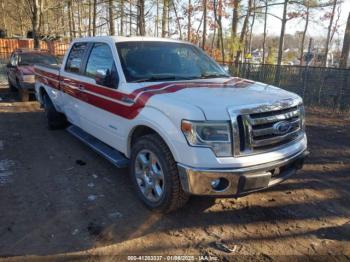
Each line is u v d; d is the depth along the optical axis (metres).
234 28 18.69
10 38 24.61
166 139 3.37
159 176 3.62
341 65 17.89
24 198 4.13
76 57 5.63
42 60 12.24
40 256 3.03
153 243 3.25
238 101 3.34
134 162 3.95
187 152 3.19
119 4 19.56
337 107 9.98
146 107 3.66
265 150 3.40
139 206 3.96
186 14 19.28
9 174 4.87
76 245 3.20
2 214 3.73
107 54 4.66
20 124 8.08
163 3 18.97
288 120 3.62
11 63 12.60
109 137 4.61
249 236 3.40
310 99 10.55
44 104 7.56
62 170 5.05
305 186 4.62
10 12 38.25
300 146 3.84
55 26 29.81
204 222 3.64
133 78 4.20
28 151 5.95
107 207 3.93
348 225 3.64
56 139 6.73
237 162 3.19
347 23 17.56
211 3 18.31
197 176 3.17
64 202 4.04
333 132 7.67
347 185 4.69
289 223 3.66
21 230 3.43
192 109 3.18
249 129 3.24
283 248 3.21
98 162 5.41
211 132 3.14
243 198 4.21
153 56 4.64
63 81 6.02
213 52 18.86
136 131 4.05
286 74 11.05
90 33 25.09
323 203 4.13
